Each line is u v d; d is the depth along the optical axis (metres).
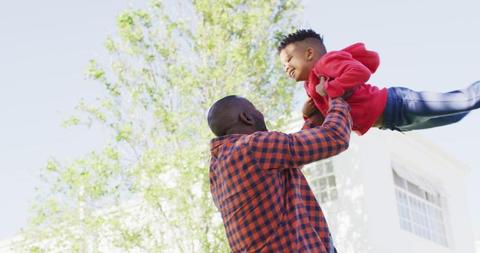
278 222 2.49
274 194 2.51
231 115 2.78
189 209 10.75
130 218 12.45
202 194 10.86
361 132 2.93
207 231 10.84
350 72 2.74
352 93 2.84
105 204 11.66
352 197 13.52
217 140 2.72
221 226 10.67
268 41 11.76
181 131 11.02
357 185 13.52
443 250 15.09
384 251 13.20
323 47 3.06
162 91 11.42
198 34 11.59
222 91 11.15
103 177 11.34
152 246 11.13
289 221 2.49
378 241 13.14
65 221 11.91
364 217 13.27
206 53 11.55
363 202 13.34
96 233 11.62
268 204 2.51
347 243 13.36
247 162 2.54
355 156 13.73
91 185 11.41
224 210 2.64
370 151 13.93
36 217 11.88
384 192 13.80
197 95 11.32
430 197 15.65
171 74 11.27
